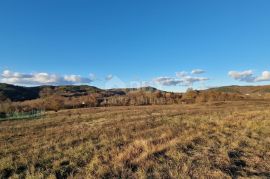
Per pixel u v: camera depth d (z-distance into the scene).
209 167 8.80
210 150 11.27
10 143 14.55
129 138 14.23
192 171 8.46
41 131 18.84
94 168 9.04
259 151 11.19
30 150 12.26
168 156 10.26
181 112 30.31
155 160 9.61
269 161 9.79
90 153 11.18
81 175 8.41
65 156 10.96
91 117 27.92
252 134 14.80
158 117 25.16
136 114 29.33
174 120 21.84
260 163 9.55
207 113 27.97
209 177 7.97
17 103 48.94
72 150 11.74
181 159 9.75
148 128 18.02
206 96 67.25
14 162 10.27
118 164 9.12
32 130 19.62
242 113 25.81
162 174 8.19
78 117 28.45
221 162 9.48
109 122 22.31
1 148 13.16
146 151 10.69
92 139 14.65
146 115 27.55
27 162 10.20
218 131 15.62
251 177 8.05
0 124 24.55
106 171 8.55
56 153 11.51
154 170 8.60
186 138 13.32
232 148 11.55
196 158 9.95
